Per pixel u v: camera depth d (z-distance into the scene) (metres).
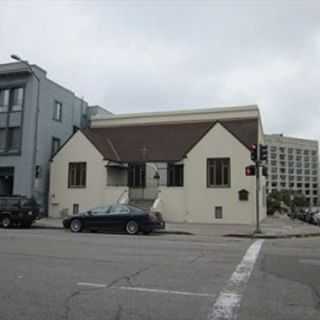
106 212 20.30
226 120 33.47
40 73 32.56
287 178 96.56
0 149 32.62
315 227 26.48
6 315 5.82
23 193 31.11
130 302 6.52
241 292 7.27
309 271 9.38
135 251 12.46
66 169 31.81
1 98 33.22
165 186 29.91
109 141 34.25
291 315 5.95
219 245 14.65
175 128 34.03
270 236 19.50
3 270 9.13
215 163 28.67
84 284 7.76
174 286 7.66
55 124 34.38
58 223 26.00
